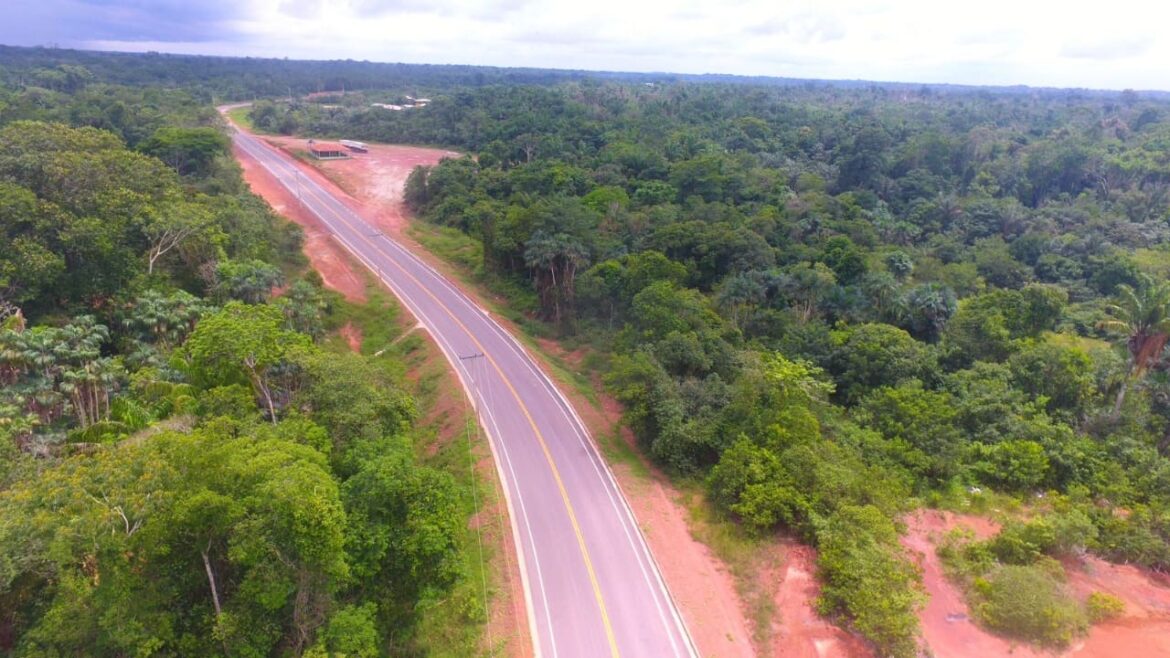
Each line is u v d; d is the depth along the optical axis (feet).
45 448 121.19
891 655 96.22
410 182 365.61
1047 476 146.10
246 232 235.61
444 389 186.09
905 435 155.22
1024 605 101.24
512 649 103.35
